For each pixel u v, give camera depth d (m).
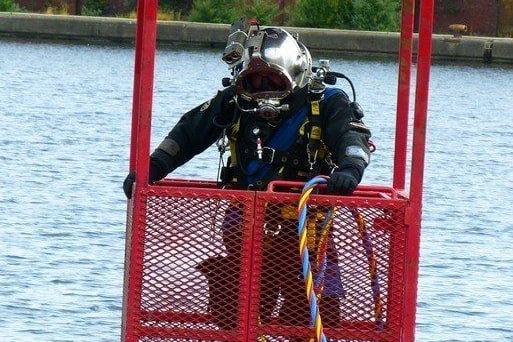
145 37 10.45
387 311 10.68
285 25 96.44
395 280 10.66
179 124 11.62
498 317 20.11
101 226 26.52
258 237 10.60
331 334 10.69
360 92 68.12
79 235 25.36
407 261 10.62
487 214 31.25
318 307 10.53
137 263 10.59
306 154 11.13
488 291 21.98
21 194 30.50
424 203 32.66
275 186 10.93
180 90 64.25
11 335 17.70
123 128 47.88
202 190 10.58
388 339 10.69
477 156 45.44
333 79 11.35
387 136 49.62
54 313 19.00
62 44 92.94
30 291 20.27
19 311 19.02
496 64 93.56
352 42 89.75
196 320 10.64
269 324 10.68
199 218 10.59
